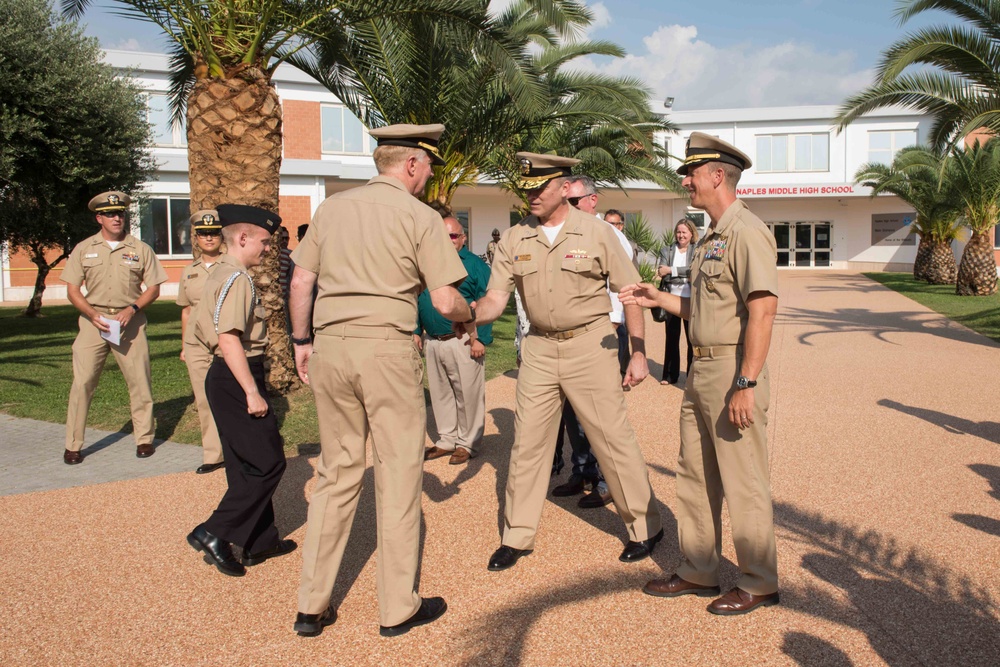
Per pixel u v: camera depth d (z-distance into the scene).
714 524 3.53
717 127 33.34
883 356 10.65
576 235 3.90
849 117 13.71
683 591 3.57
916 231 26.62
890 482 5.09
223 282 3.85
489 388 8.75
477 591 3.66
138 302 6.11
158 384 9.12
